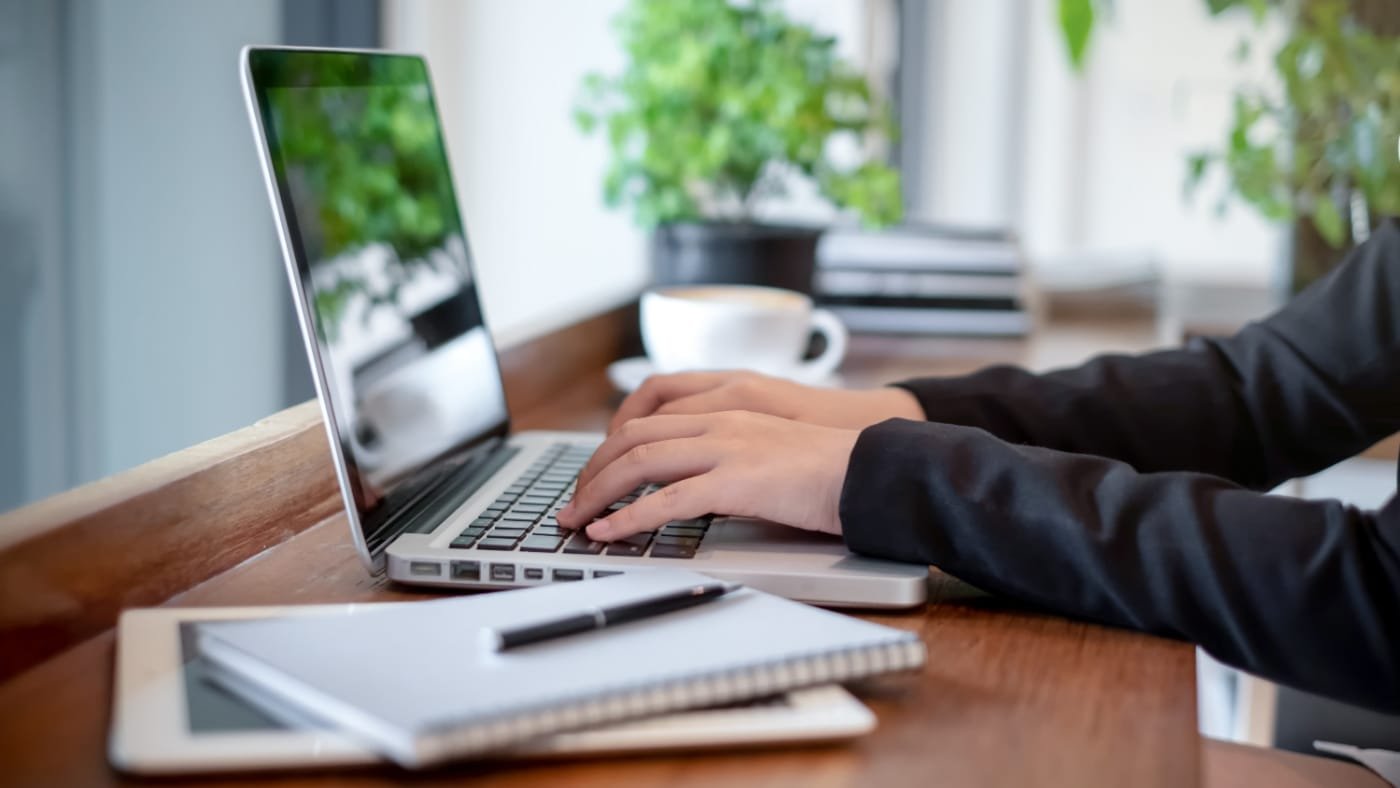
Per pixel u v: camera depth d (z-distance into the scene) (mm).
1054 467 682
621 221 2115
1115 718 542
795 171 1620
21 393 1739
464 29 2113
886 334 1713
